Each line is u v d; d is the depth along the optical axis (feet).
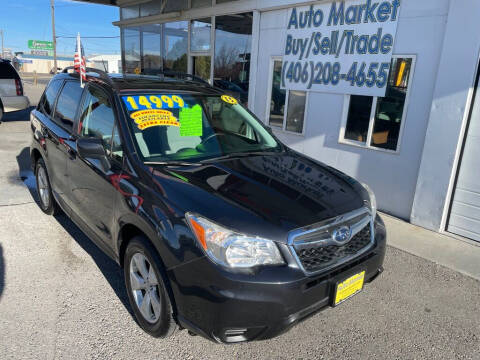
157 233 7.89
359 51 18.10
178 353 8.54
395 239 15.23
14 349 8.40
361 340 9.32
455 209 15.70
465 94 14.39
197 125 11.16
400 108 16.98
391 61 16.99
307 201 8.38
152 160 9.58
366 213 8.96
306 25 20.45
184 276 7.44
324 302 7.84
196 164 9.75
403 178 17.20
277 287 7.09
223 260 7.16
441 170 15.47
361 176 18.89
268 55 23.07
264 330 7.29
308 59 20.59
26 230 14.20
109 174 9.78
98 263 12.12
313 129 20.90
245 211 7.66
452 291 11.67
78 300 10.25
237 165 9.96
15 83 36.45
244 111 13.01
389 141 17.65
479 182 14.89
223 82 27.76
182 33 31.53
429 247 14.60
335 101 19.56
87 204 11.10
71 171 11.89
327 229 7.91
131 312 9.86
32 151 15.69
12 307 9.82
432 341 9.40
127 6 38.45
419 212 16.46
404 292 11.51
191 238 7.43
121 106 10.31
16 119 39.86
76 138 11.89
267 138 12.56
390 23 16.76
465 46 14.19
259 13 23.11
